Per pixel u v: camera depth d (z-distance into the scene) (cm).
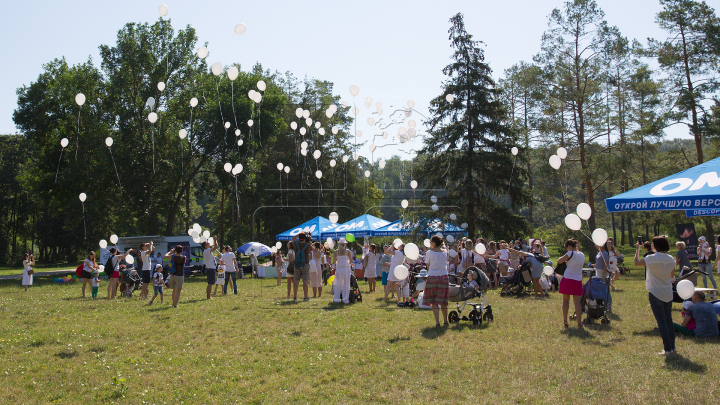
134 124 2928
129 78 2938
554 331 736
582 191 2955
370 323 834
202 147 3130
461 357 591
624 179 2644
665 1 2647
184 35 3197
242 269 2277
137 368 571
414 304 1043
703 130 2497
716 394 429
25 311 1028
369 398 458
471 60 2566
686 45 2631
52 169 2980
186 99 3164
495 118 2559
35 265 5381
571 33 2716
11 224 5712
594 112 2636
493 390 469
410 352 623
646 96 2661
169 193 3016
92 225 3100
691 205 636
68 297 1341
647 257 597
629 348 611
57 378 531
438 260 805
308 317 904
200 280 2192
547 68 2706
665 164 3162
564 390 458
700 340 648
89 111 2858
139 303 1152
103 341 710
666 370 509
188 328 802
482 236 2544
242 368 566
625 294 1200
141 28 3088
